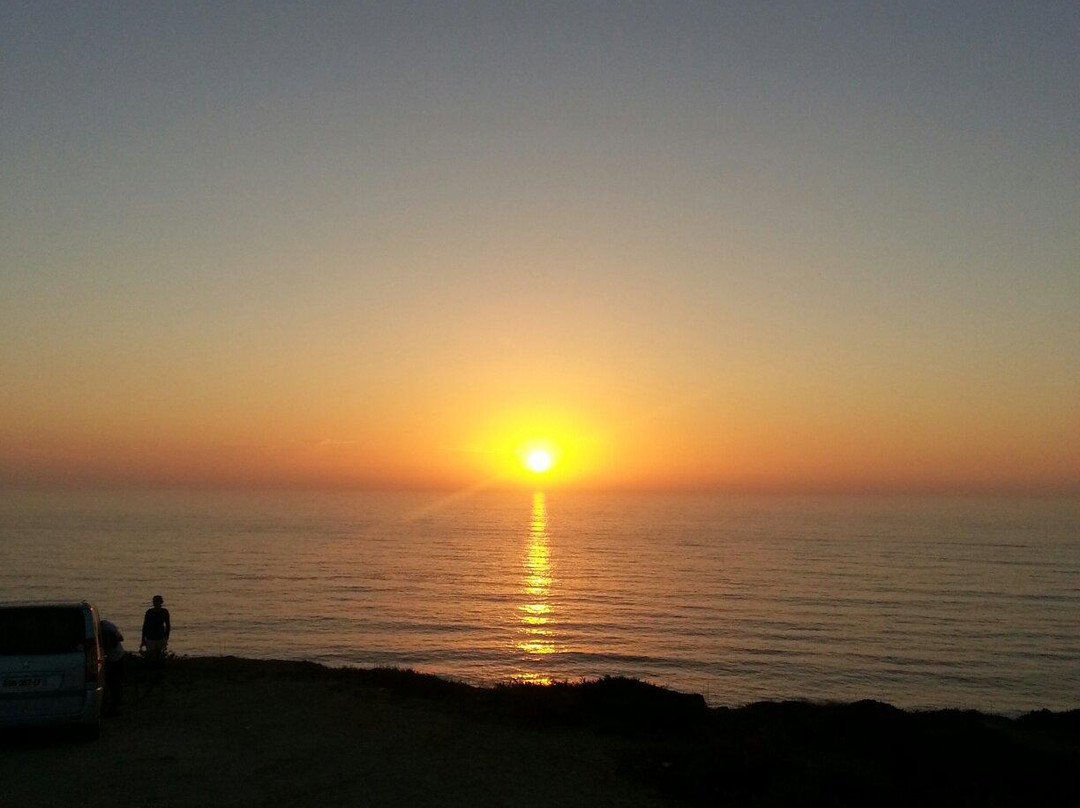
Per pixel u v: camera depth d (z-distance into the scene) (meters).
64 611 11.00
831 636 83.00
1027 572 146.88
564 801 8.35
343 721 12.36
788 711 14.57
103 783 8.90
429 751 10.50
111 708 12.58
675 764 9.80
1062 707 55.84
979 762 10.51
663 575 137.50
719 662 69.75
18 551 166.75
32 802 8.17
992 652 75.88
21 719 10.27
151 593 106.31
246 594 107.06
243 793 8.53
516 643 76.25
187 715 12.80
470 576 132.50
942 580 133.62
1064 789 9.52
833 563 161.00
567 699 13.78
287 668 18.03
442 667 64.81
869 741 11.65
